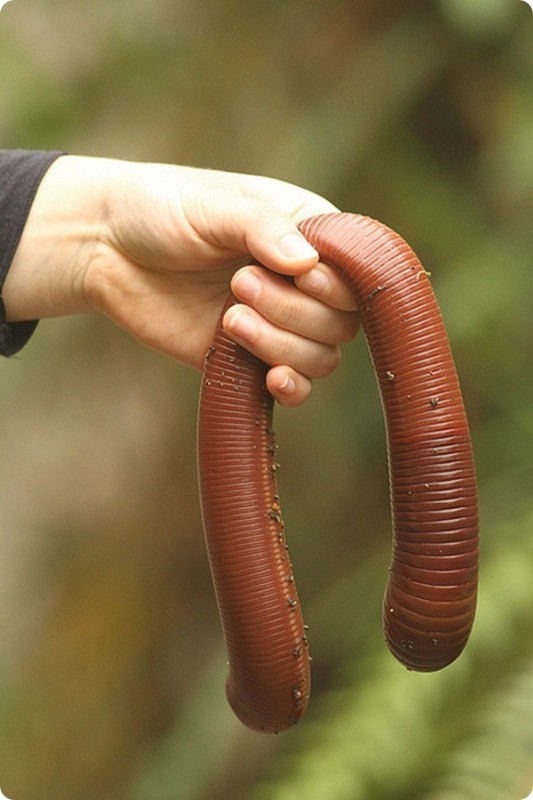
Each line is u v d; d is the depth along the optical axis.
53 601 7.63
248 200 3.54
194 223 3.66
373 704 5.59
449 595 3.02
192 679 7.44
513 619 5.63
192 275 3.86
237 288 3.29
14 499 7.68
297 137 6.90
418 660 3.10
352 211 7.07
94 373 7.24
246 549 3.23
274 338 3.29
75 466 7.48
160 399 7.35
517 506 6.19
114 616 7.56
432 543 3.01
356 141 6.94
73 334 7.12
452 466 3.01
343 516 7.22
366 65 7.07
